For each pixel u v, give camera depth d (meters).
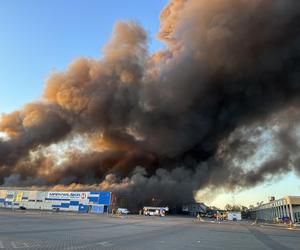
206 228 35.91
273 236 28.20
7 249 12.51
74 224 31.02
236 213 91.50
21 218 36.50
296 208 77.25
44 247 13.59
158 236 22.05
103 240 17.62
